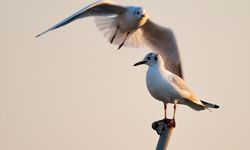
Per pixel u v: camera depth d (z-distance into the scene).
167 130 10.46
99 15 16.25
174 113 13.52
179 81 13.38
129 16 16.05
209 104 13.68
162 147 10.45
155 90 13.38
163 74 13.36
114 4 15.91
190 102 13.50
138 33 16.67
